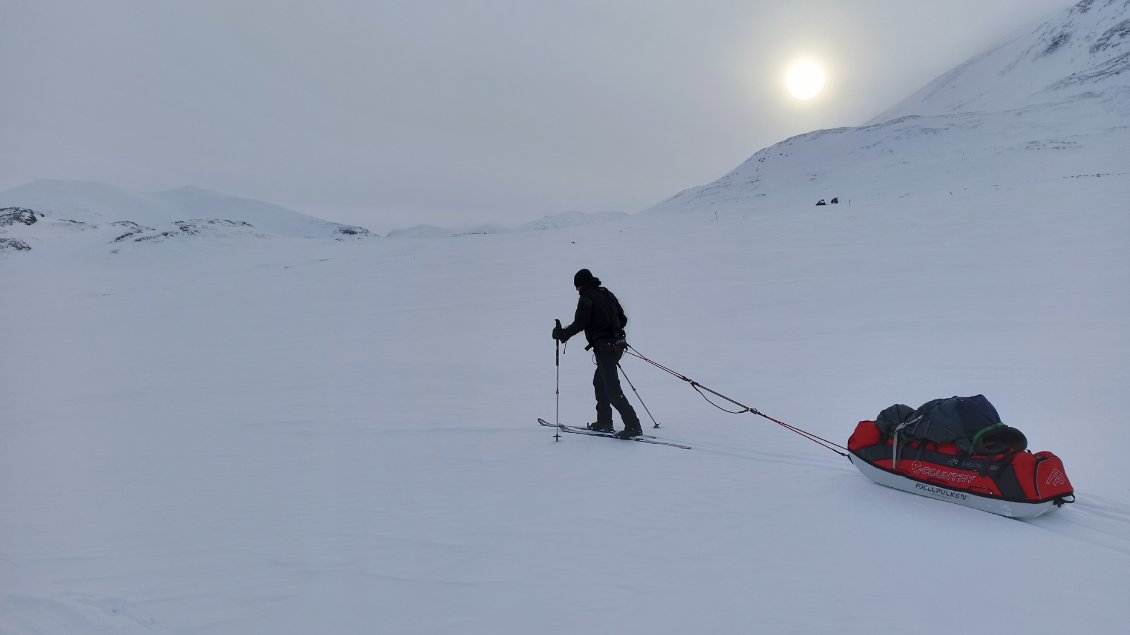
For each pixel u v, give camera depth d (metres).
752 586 3.32
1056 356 9.01
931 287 16.48
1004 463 4.11
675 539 3.95
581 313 6.45
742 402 7.91
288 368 13.33
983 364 8.94
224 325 23.73
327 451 6.58
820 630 2.88
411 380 11.05
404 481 5.42
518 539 4.05
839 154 103.88
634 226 52.84
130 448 7.05
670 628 2.94
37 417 9.38
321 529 4.35
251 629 3.03
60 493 5.39
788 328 13.59
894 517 4.15
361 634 2.97
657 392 9.02
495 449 6.36
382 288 31.77
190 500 5.10
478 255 43.31
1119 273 15.34
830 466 5.28
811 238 30.17
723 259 27.34
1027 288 14.89
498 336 16.50
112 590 3.47
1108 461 5.01
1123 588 3.16
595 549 3.85
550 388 9.91
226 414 8.85
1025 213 28.39
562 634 2.92
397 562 3.77
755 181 107.00
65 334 24.23
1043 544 3.68
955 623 2.91
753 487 4.84
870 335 11.98
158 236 107.50
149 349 18.73
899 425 4.65
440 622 3.06
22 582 3.59
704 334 13.83
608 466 5.57
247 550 4.02
